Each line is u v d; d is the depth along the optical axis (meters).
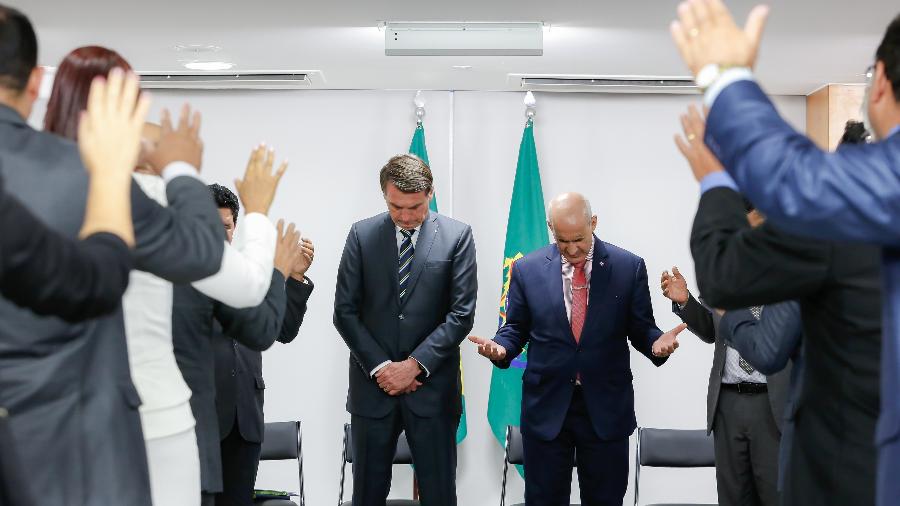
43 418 1.74
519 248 6.35
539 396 4.92
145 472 1.88
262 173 2.55
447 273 4.98
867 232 1.47
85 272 1.44
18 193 1.73
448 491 4.93
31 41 1.82
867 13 4.97
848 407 2.07
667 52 5.67
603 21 5.14
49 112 2.13
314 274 6.56
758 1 4.83
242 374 4.29
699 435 5.70
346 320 4.98
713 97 1.60
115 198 1.57
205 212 1.96
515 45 5.30
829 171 1.46
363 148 6.59
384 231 5.03
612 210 6.59
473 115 6.61
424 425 4.91
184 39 5.48
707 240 2.11
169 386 2.39
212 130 6.56
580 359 4.87
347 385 6.54
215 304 2.97
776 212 1.51
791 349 2.56
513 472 6.53
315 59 5.87
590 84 6.33
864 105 1.88
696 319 4.72
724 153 1.58
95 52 2.15
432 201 6.48
